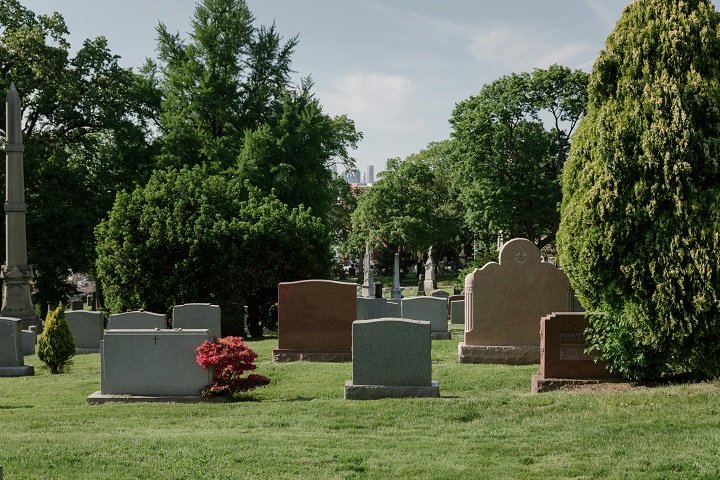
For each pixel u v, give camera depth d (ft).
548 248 186.29
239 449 28.99
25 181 122.11
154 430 33.73
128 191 130.31
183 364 43.39
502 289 57.88
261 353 64.69
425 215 239.09
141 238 85.15
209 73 140.56
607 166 38.75
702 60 38.40
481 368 53.72
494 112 165.68
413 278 260.01
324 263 88.12
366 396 42.22
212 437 31.40
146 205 86.12
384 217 243.40
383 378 42.63
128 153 132.87
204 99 140.05
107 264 84.69
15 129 92.89
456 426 33.94
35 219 117.60
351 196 271.49
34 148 121.90
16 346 58.08
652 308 38.47
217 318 67.10
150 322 64.95
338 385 48.21
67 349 58.95
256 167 130.62
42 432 33.55
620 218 38.45
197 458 27.43
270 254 84.23
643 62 39.24
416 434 32.45
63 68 127.85
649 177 38.06
